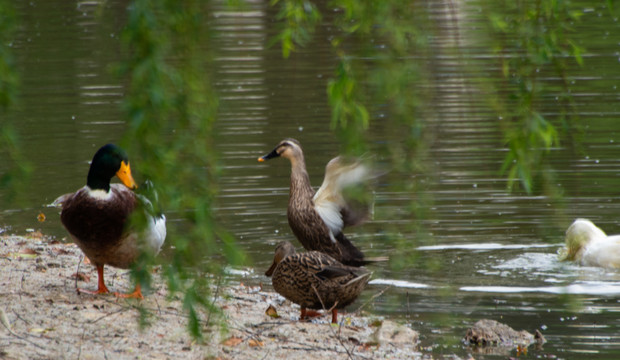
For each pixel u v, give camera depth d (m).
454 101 23.61
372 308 12.32
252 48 34.47
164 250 13.53
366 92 7.27
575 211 17.52
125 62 5.26
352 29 7.04
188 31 5.54
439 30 7.13
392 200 17.02
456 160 20.72
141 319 7.48
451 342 10.68
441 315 11.83
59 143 22.80
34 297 11.09
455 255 15.09
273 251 15.38
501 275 13.87
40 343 9.06
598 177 19.41
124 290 12.13
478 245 15.69
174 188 5.47
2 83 6.95
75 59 32.59
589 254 14.46
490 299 12.62
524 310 12.09
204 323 10.33
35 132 23.77
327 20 32.97
